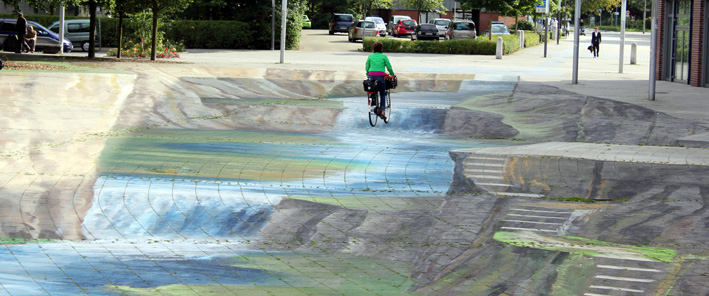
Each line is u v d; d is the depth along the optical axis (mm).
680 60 26109
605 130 14883
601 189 9570
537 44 61625
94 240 6930
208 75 24359
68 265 6168
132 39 34562
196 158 10922
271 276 6109
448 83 23797
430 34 55938
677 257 6750
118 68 25047
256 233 7363
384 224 7785
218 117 15789
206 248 6836
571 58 41844
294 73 26047
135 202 8281
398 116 16516
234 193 8875
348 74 26188
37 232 7070
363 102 19047
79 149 11320
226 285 5840
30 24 35844
